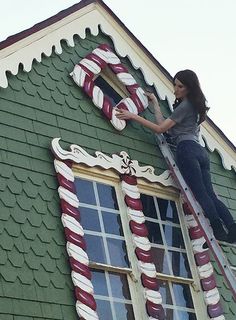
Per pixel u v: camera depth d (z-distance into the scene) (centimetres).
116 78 991
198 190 920
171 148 995
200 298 928
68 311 784
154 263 912
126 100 978
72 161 873
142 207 937
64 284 796
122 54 1014
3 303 737
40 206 822
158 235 937
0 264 756
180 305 911
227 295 956
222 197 1042
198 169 930
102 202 898
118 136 949
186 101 957
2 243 769
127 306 854
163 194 966
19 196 809
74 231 829
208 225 905
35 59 907
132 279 872
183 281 925
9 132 838
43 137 866
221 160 1074
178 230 963
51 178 850
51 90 908
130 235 895
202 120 962
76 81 935
